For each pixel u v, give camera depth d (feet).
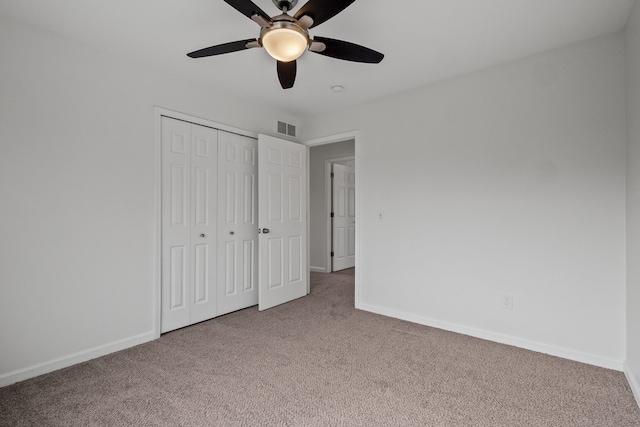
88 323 7.79
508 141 8.62
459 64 8.74
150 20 6.82
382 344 8.60
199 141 10.24
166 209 9.41
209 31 7.24
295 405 5.90
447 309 9.66
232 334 9.32
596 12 6.52
